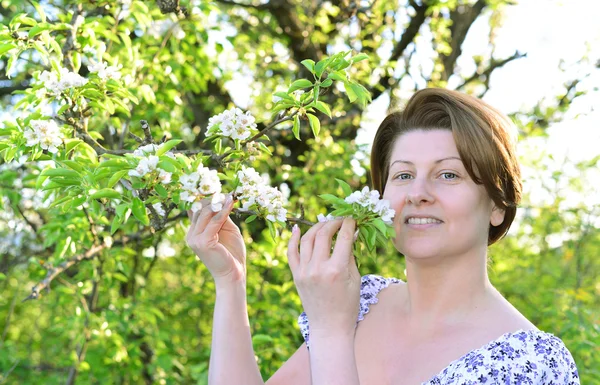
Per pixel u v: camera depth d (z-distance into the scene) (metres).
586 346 3.59
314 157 4.35
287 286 3.71
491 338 1.36
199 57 3.91
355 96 1.58
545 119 5.71
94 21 2.54
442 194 1.39
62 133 1.72
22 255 4.60
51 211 3.21
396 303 1.57
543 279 6.09
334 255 1.34
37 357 5.62
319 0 4.70
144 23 2.83
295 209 4.19
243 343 1.56
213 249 1.55
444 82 4.98
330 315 1.34
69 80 1.76
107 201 1.48
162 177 1.36
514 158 1.45
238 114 1.62
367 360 1.49
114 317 3.72
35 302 5.58
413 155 1.42
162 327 4.75
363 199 1.35
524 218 5.60
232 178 1.54
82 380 4.29
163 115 3.76
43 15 2.00
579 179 5.21
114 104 1.94
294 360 1.64
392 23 4.86
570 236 5.59
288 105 1.63
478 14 5.77
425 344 1.42
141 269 5.14
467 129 1.39
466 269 1.43
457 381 1.30
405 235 1.42
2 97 5.00
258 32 5.23
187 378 4.54
